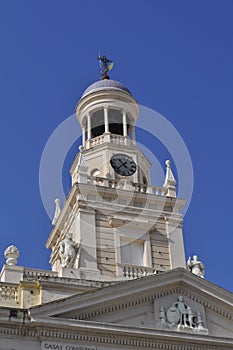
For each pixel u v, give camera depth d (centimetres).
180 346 3847
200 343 3878
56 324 3662
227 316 4075
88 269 4466
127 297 3900
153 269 4612
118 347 3738
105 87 5597
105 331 3725
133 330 3766
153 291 3978
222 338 3916
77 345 3681
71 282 3928
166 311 3956
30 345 3622
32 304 3819
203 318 4006
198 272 4616
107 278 4419
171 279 4025
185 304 4016
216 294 4078
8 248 4191
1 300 3809
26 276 4091
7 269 4075
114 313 3869
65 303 3738
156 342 3812
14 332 3628
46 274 4238
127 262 4734
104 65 5919
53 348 3638
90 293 3809
